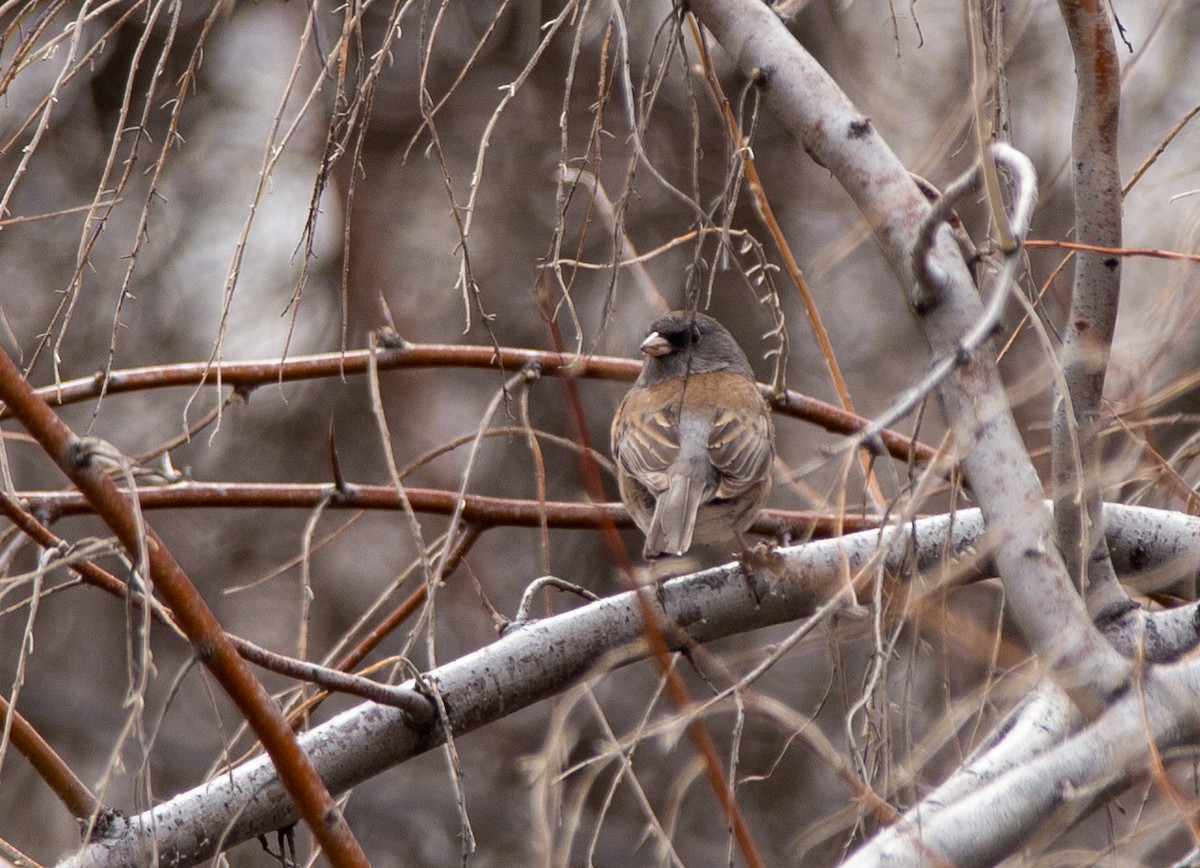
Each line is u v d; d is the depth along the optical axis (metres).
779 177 17.19
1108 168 5.90
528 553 18.98
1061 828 5.34
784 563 8.16
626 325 16.70
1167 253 6.06
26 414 4.97
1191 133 8.05
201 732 18.91
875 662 5.42
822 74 5.96
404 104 17.83
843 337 17.39
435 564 9.23
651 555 9.23
